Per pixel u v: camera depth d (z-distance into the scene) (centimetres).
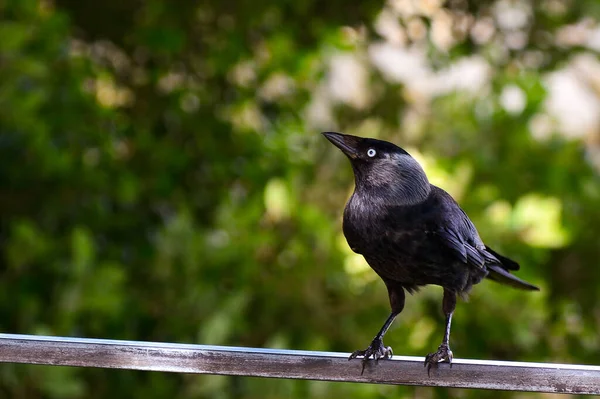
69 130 1236
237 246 1184
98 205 1243
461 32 1456
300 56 1343
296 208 1215
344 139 854
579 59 1547
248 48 1367
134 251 1266
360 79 1583
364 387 1116
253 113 1411
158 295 1190
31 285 1165
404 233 825
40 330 1087
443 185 1198
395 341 1191
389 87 1425
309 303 1202
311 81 1380
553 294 1368
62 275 1151
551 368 694
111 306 1106
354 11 1456
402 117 1427
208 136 1339
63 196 1245
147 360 700
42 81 1200
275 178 1262
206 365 702
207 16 1403
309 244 1205
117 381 1190
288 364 709
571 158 1329
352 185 1274
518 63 1443
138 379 1206
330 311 1206
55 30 1225
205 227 1318
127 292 1193
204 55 1397
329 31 1373
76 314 1110
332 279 1191
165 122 1380
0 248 1246
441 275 843
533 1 1425
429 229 824
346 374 712
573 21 1420
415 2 1456
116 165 1273
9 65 1146
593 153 1562
